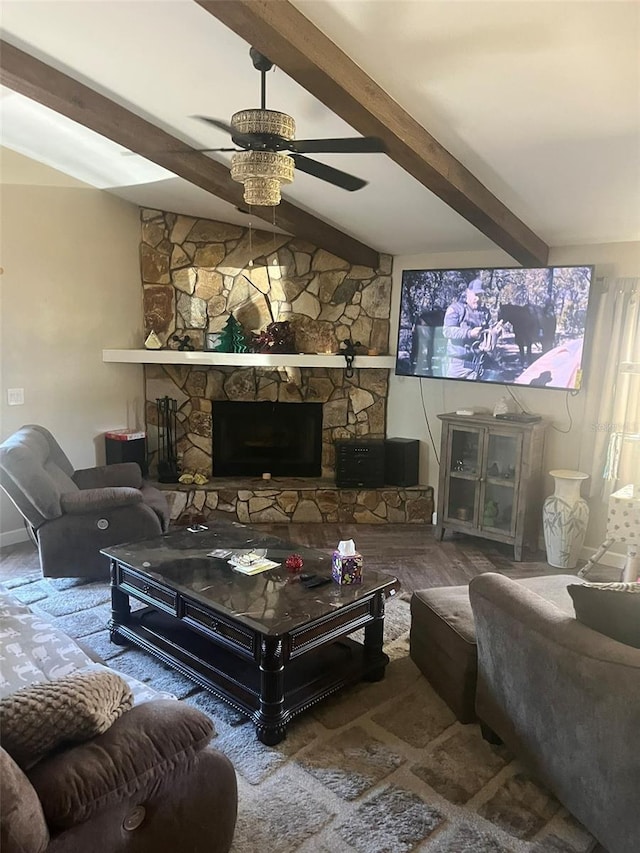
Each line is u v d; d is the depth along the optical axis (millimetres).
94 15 2717
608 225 4082
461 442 4918
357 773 2350
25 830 1239
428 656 2934
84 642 3271
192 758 1654
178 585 2840
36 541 4172
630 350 4246
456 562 4555
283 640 2482
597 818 1928
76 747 1521
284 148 2609
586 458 4602
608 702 1823
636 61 2391
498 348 4691
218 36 2688
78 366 5180
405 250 5445
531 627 2121
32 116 3939
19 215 4641
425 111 2988
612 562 4590
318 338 5746
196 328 5750
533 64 2514
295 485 5500
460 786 2289
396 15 2338
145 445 5625
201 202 5031
